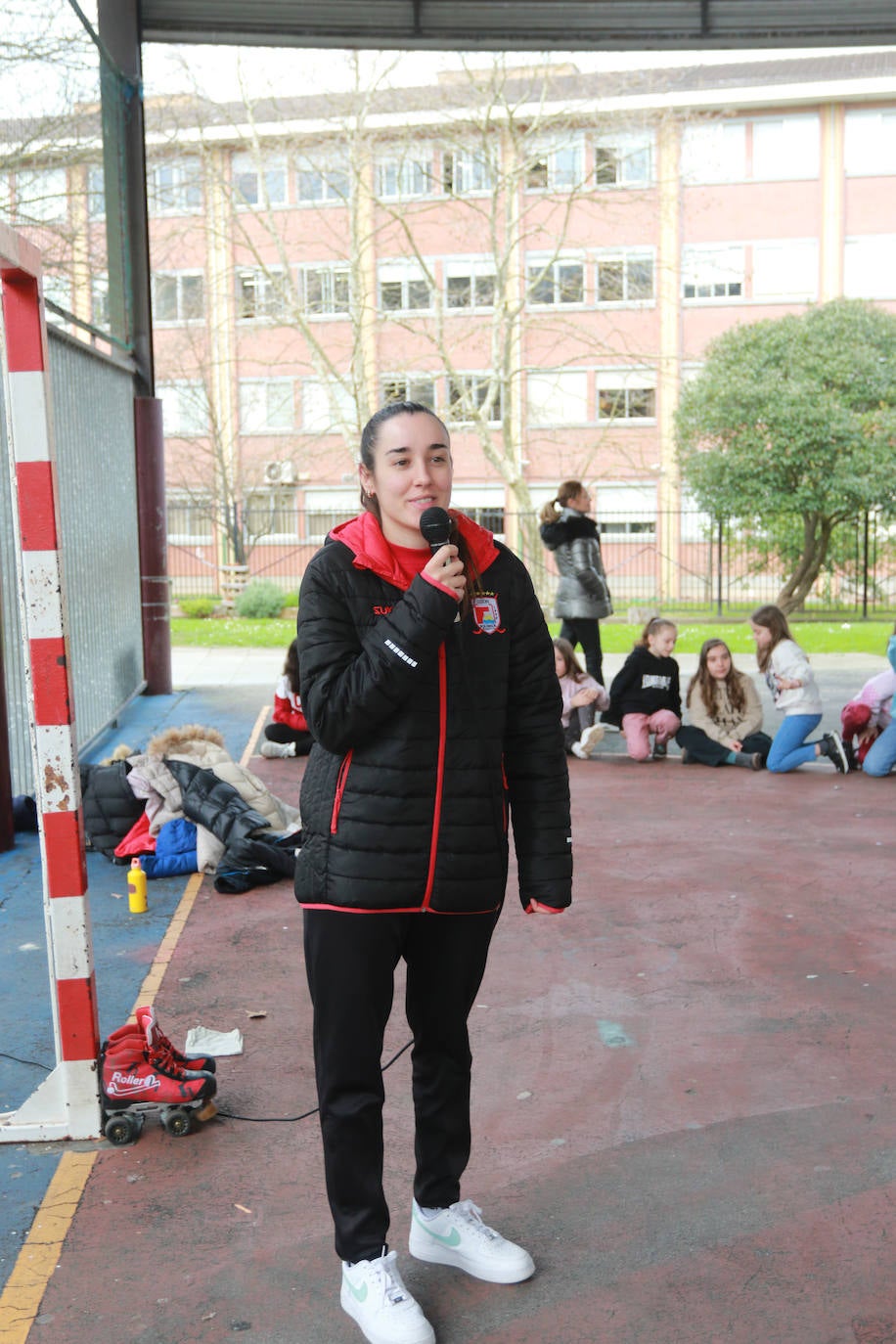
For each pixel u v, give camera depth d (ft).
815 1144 11.28
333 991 8.54
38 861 21.53
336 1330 8.79
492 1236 9.39
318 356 87.51
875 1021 14.14
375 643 8.08
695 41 38.52
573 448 108.06
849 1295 9.07
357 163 78.48
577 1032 13.96
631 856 21.65
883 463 74.59
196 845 20.51
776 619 28.99
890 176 103.71
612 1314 8.91
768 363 78.38
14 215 42.27
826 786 27.37
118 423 37.70
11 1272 9.51
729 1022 14.17
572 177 85.92
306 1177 10.86
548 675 8.89
